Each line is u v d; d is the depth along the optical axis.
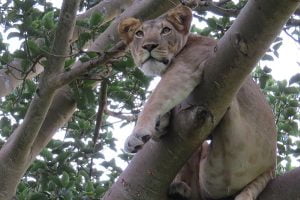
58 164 9.44
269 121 6.11
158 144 5.82
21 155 7.58
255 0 4.93
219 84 5.39
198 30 9.63
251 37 5.07
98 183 9.82
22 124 7.45
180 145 5.70
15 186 7.76
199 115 5.48
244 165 5.78
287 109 9.96
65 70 7.53
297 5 4.82
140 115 5.62
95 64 7.30
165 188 6.03
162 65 6.75
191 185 6.28
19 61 9.02
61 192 8.77
